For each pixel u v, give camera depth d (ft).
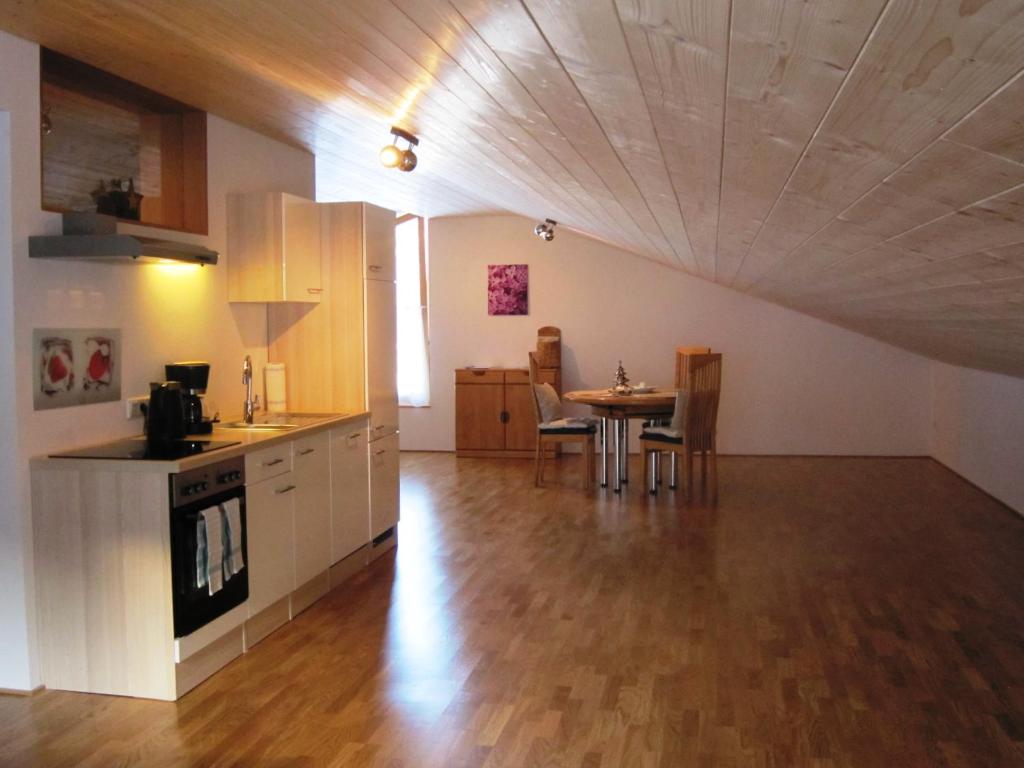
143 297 12.57
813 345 28.09
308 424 14.05
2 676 10.71
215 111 13.98
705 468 23.39
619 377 24.09
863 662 11.26
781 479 24.44
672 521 19.45
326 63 9.70
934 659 11.32
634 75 5.24
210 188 14.30
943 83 3.35
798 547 17.07
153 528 10.28
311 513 13.84
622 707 10.00
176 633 10.34
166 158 13.99
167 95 12.87
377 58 8.60
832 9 3.11
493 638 12.32
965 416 23.81
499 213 28.58
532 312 29.37
